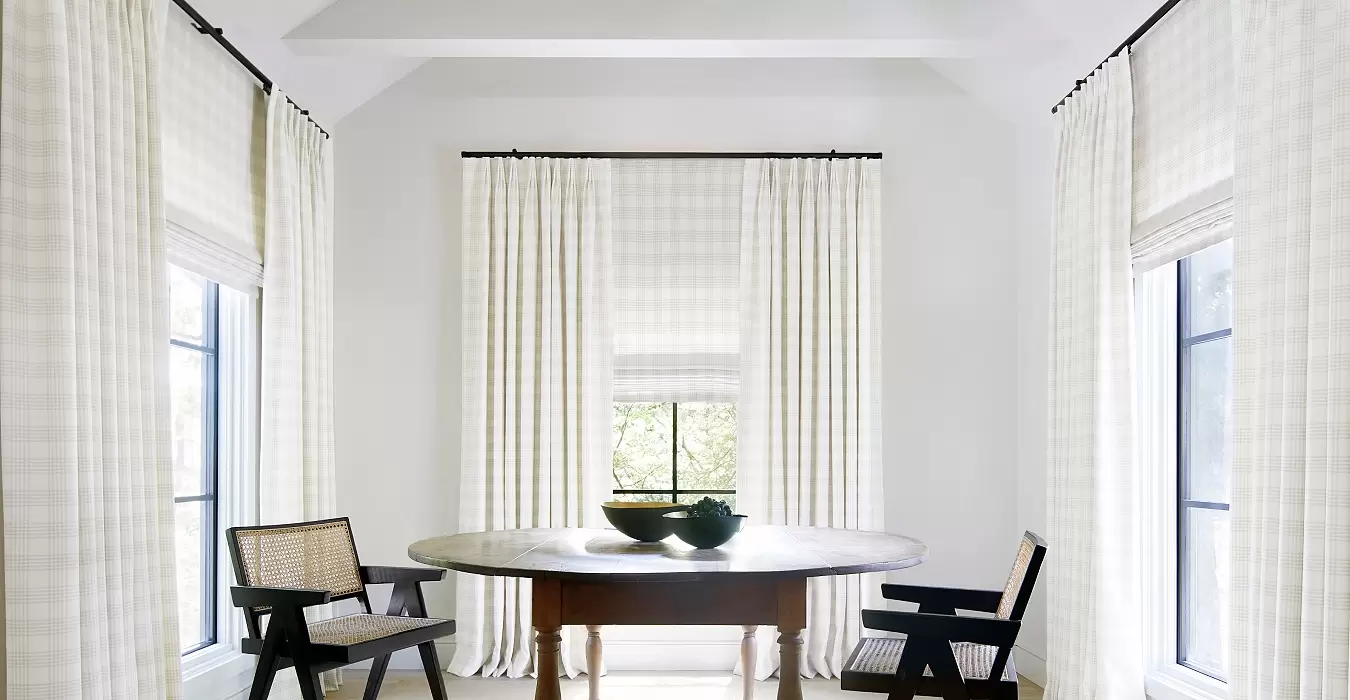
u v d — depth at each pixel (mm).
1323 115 2318
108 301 2639
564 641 4777
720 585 2863
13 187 2424
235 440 4148
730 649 4883
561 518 4805
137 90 2902
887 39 4156
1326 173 2314
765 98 5031
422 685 4586
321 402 4566
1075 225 4008
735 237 4957
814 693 4445
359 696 4375
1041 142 4680
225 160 3854
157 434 2938
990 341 4973
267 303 4156
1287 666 2422
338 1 4129
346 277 4992
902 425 4957
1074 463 3896
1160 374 3797
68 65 2525
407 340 4980
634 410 5059
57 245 2447
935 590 3379
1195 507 3641
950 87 5027
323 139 4723
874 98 5031
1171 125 3412
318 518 4383
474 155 4938
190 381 3965
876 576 4805
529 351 4848
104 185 2656
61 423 2426
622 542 3371
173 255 3436
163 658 2871
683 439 5047
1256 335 2619
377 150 5020
